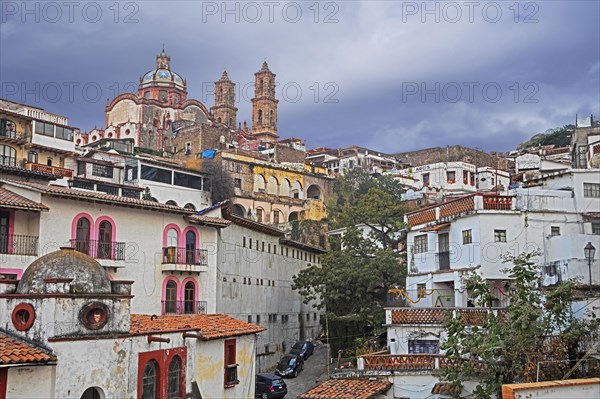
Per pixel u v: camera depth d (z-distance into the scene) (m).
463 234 36.16
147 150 86.50
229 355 28.22
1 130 55.03
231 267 45.53
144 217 37.16
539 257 34.97
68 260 20.17
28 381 18.11
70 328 19.27
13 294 19.36
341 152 113.25
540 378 21.56
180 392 23.97
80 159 60.25
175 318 28.12
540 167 52.38
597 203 36.09
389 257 43.75
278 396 37.31
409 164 111.81
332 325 44.66
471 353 22.75
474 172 92.62
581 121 53.56
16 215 31.86
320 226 76.44
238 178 79.38
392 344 31.59
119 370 20.61
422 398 27.62
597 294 28.95
